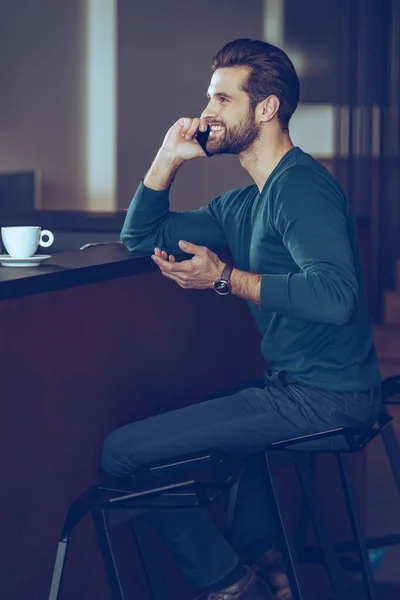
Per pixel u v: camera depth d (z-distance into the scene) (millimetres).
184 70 7906
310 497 2406
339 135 7941
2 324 1904
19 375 1963
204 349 2727
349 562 2914
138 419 2422
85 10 7992
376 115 8062
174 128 2539
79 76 8078
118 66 8008
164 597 2229
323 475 3332
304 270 2174
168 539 2131
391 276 9070
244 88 2375
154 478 1971
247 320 2988
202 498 1835
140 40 7941
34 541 2023
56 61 8102
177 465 2051
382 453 4973
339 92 7906
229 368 2883
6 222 3838
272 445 2186
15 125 8211
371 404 2318
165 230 2605
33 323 2006
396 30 8398
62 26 8055
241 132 2393
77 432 2172
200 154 2529
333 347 2273
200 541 2135
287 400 2238
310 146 8039
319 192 2230
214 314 2775
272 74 2363
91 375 2221
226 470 2010
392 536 3008
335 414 2244
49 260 2318
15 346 1947
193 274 2213
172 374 2562
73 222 3721
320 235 2178
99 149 8125
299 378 2279
